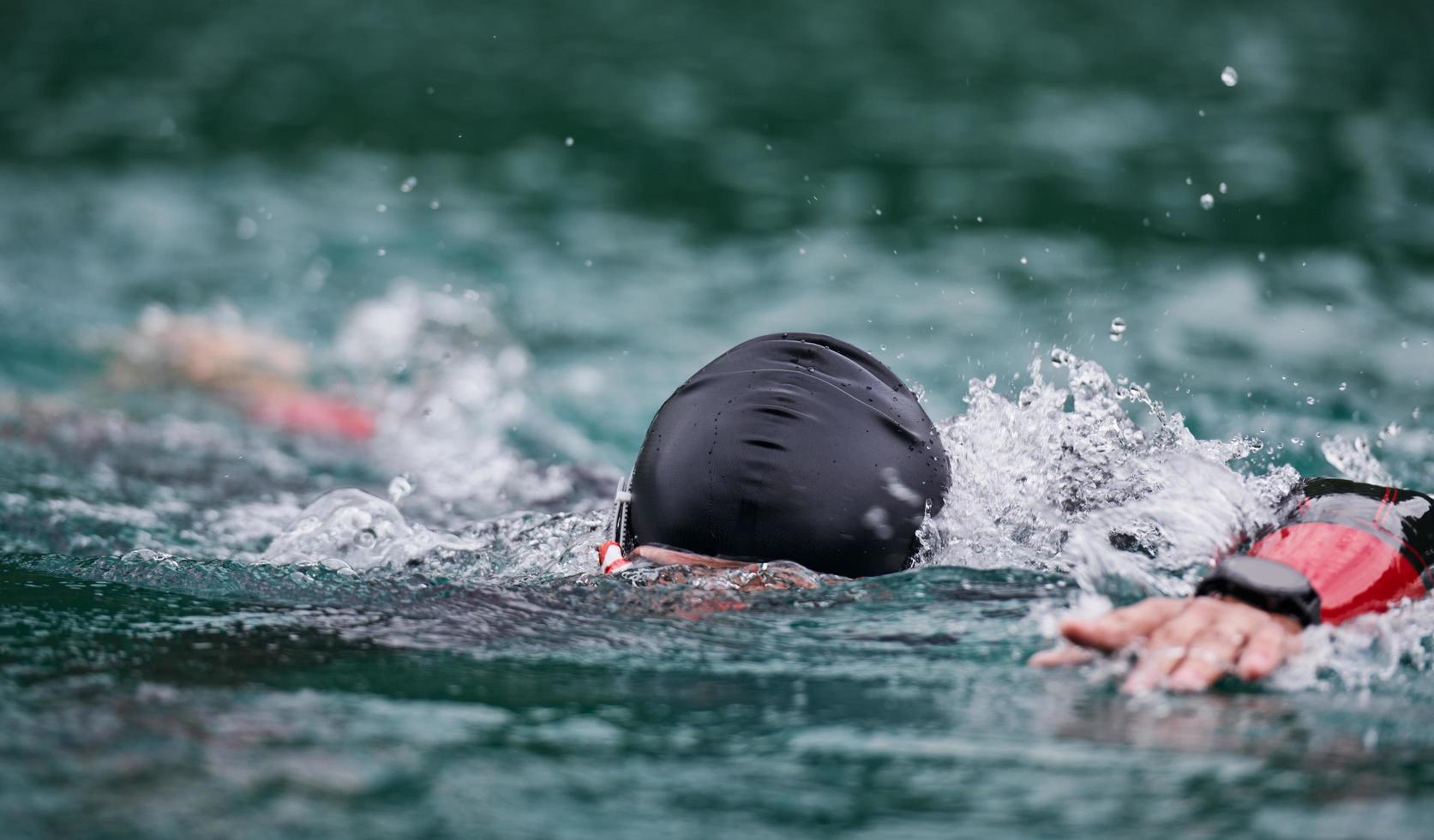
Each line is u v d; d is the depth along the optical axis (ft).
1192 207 84.43
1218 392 49.88
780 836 11.97
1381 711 15.55
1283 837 11.90
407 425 51.06
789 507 20.93
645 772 13.43
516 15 156.25
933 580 20.98
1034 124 109.40
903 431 21.99
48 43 136.46
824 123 111.14
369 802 12.37
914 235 80.69
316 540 26.50
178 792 12.40
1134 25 151.64
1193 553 21.88
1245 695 16.15
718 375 22.61
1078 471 25.03
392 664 17.15
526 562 25.18
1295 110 111.45
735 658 17.75
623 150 103.81
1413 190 86.94
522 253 78.18
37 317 62.64
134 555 24.63
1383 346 56.18
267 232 81.25
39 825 11.56
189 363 57.47
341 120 112.16
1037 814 12.47
